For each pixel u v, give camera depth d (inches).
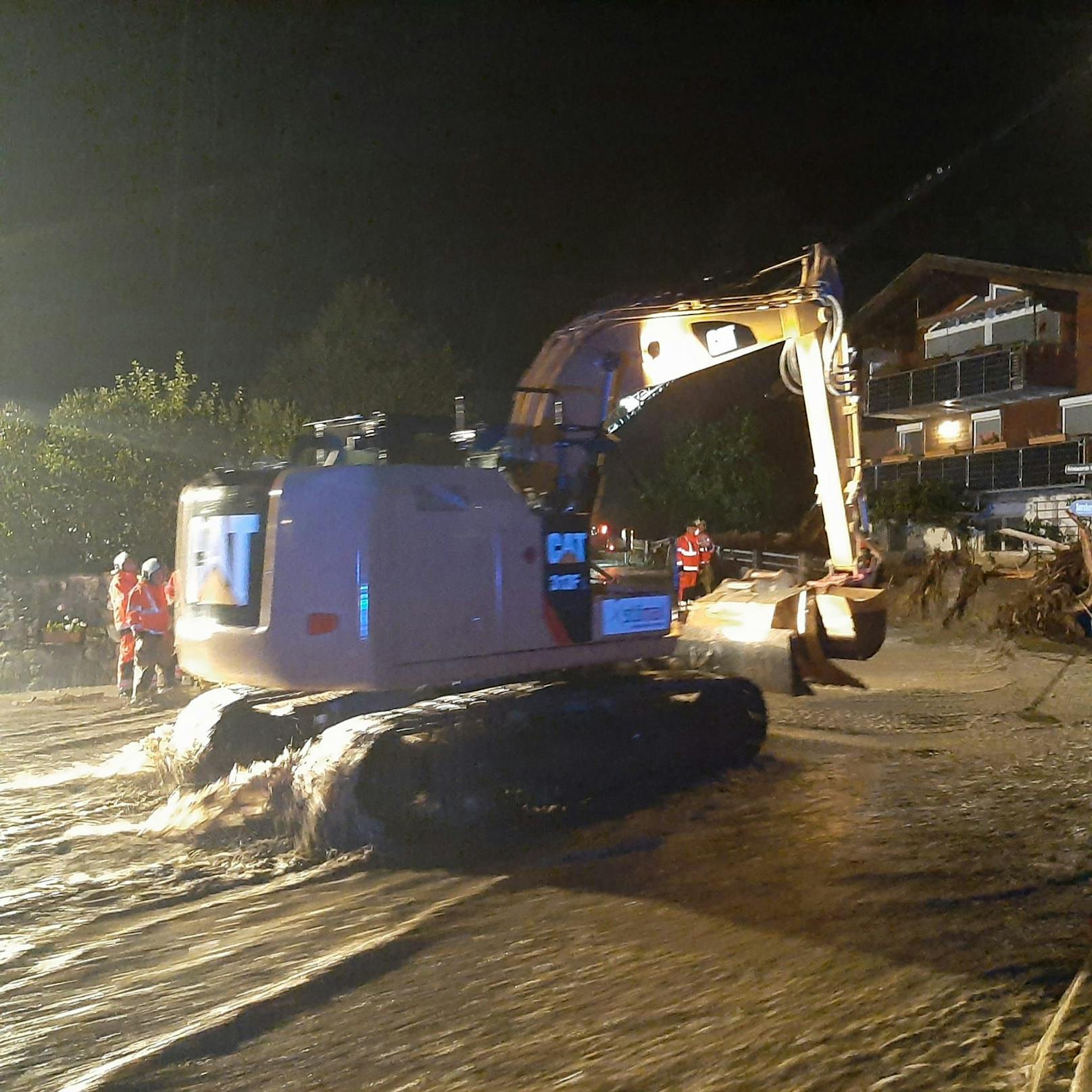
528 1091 143.3
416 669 247.8
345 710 274.7
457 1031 160.6
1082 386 1179.9
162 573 469.7
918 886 216.1
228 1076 149.6
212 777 286.0
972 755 327.9
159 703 452.1
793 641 362.6
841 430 351.6
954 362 1243.2
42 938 199.3
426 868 235.0
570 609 273.3
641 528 1200.2
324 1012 167.5
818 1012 163.3
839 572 365.1
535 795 271.6
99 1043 160.1
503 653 261.6
